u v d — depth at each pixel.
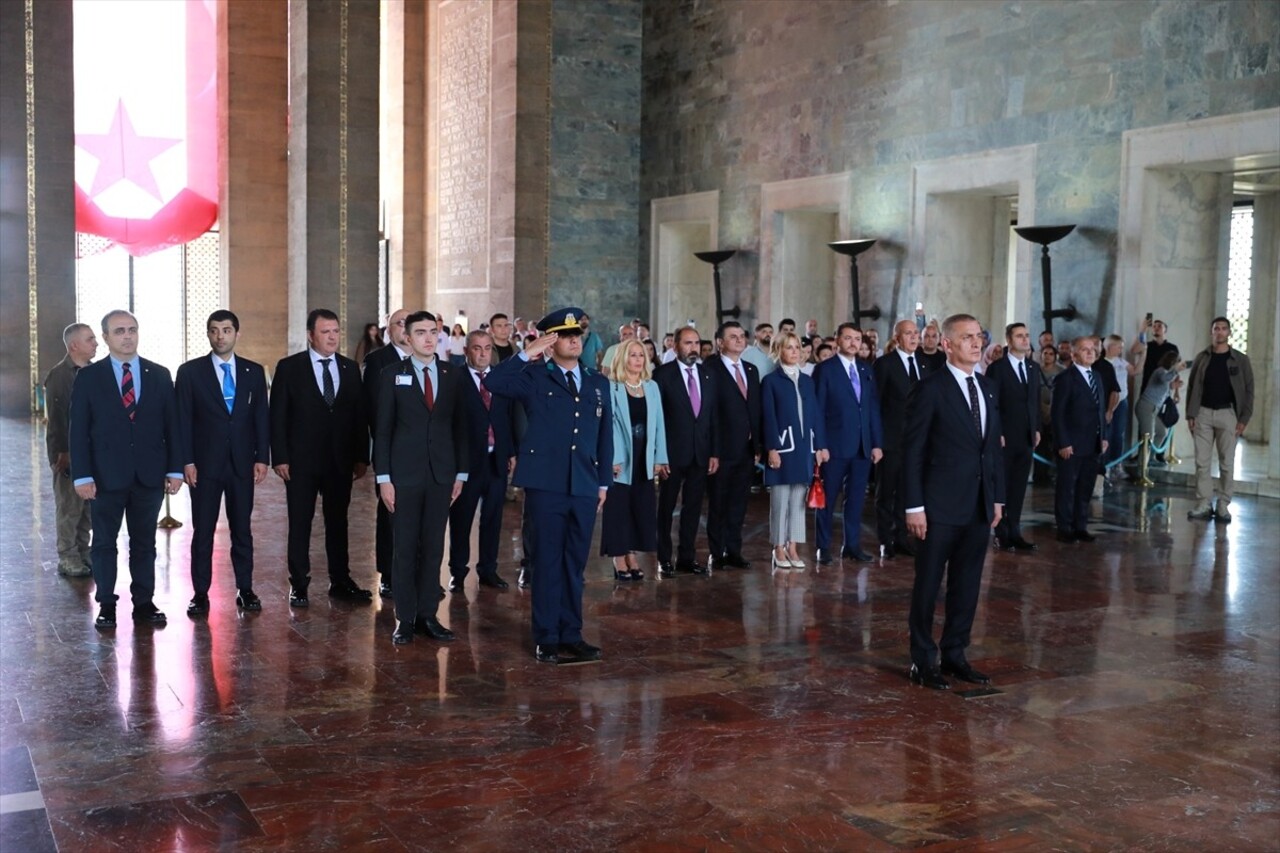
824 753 5.52
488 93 25.64
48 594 8.47
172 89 27.45
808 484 9.94
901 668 6.98
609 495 9.23
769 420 9.75
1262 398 21.05
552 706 6.14
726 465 9.87
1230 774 5.34
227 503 8.05
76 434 7.44
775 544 9.97
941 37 18.52
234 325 7.98
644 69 25.69
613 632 7.73
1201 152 14.81
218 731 5.67
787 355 9.79
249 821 4.63
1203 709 6.27
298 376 8.16
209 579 7.97
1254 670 7.00
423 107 29.11
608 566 9.97
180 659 6.90
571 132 25.14
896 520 10.59
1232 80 14.48
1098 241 16.23
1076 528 11.30
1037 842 4.58
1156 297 15.81
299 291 22.28
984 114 17.86
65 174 20.98
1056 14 16.69
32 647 7.10
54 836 4.46
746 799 4.95
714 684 6.60
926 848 4.51
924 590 6.65
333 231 22.22
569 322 6.99
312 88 21.94
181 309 29.94
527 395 6.97
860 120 20.14
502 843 4.48
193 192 27.62
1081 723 6.02
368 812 4.74
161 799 4.83
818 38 20.97
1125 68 15.78
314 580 9.12
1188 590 9.14
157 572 9.29
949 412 6.57
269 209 27.22
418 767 5.24
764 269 22.45
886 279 19.72
